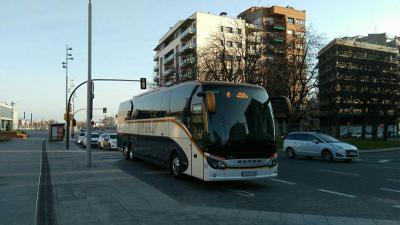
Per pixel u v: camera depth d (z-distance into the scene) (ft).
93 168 58.39
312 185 43.75
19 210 29.48
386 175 53.78
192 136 42.63
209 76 140.15
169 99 50.78
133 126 70.13
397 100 194.29
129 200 32.96
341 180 48.11
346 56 191.11
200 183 44.80
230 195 37.11
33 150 111.04
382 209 30.50
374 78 190.49
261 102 42.16
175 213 28.22
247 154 40.09
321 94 186.91
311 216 27.73
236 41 148.66
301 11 297.74
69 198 33.83
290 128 149.18
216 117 39.93
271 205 32.12
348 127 318.65
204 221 25.96
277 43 154.40
